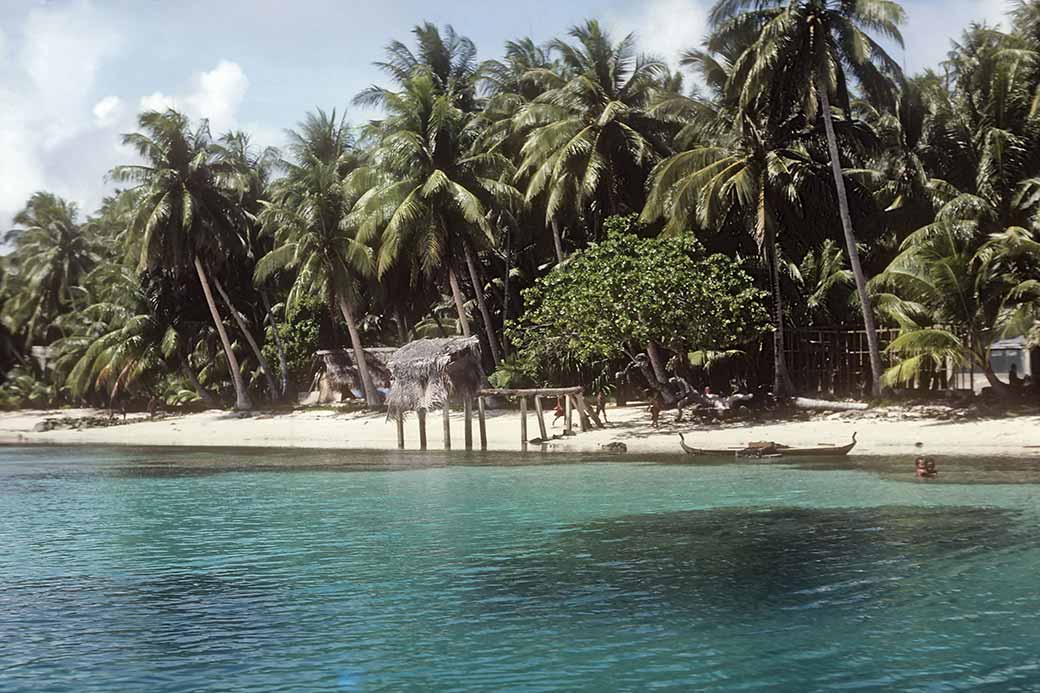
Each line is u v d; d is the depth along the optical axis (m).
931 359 34.41
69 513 21.66
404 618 11.95
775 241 37.19
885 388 35.78
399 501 22.28
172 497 24.19
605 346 35.03
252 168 61.84
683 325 34.44
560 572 14.34
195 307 62.62
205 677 9.92
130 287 61.19
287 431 46.75
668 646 10.61
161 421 58.09
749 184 35.31
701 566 14.50
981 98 38.22
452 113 45.00
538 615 11.96
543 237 50.12
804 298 40.44
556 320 36.62
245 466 32.06
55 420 61.38
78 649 10.91
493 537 17.36
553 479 25.47
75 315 76.88
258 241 60.28
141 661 10.46
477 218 42.47
